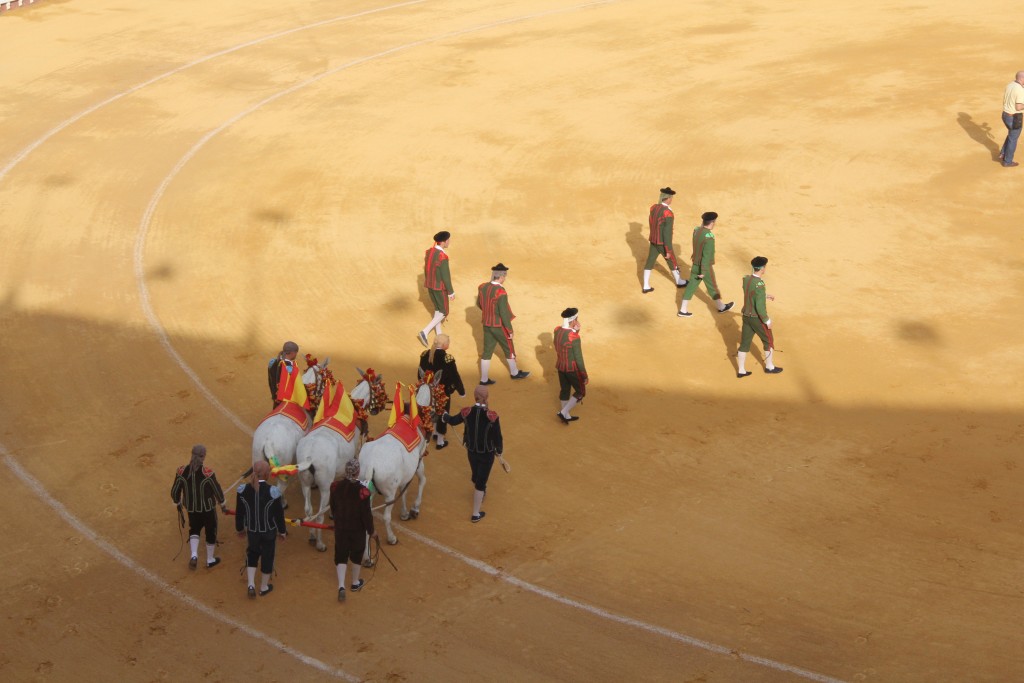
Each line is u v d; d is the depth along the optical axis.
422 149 28.09
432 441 15.95
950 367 17.50
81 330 19.33
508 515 14.27
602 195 25.08
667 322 19.45
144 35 38.94
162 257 22.33
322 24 40.41
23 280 21.25
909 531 13.65
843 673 11.38
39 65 35.41
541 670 11.59
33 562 13.37
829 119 29.19
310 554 13.56
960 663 11.45
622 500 14.53
